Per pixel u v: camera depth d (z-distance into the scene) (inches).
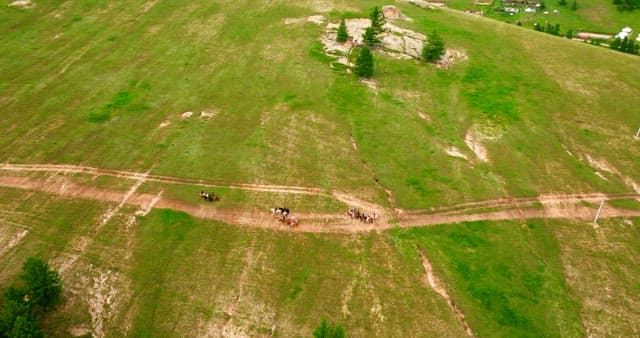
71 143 2338.8
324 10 3730.3
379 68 3068.4
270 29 3454.7
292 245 1887.3
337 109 2655.0
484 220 2027.6
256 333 1596.9
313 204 2064.5
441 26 3668.8
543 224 2026.3
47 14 3508.9
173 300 1681.8
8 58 2979.8
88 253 1813.5
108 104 2628.0
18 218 1936.5
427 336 1592.0
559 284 1776.6
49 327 1581.0
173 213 1988.2
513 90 2906.0
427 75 3031.5
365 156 2329.0
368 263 1823.3
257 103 2684.5
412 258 1846.7
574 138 2522.1
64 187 2095.2
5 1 3607.3
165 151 2314.2
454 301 1700.3
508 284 1763.0
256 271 1781.5
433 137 2477.9
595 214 2082.9
